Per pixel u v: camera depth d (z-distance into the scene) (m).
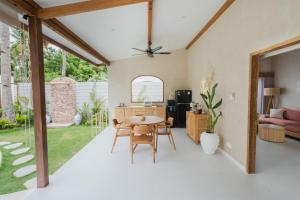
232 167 3.21
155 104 6.94
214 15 4.11
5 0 1.95
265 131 4.89
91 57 6.19
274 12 2.33
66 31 3.47
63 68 11.06
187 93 6.46
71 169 3.15
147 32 4.64
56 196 2.36
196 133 4.54
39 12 2.46
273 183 2.65
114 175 2.92
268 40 2.45
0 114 6.61
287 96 6.02
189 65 6.66
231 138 3.53
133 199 2.29
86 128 6.60
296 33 2.01
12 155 3.83
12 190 2.51
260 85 6.65
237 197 2.32
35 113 2.51
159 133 4.17
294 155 3.80
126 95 7.05
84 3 2.53
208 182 2.69
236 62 3.30
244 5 3.01
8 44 6.40
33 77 2.48
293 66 5.78
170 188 2.54
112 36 4.45
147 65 6.98
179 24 4.51
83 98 7.91
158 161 3.49
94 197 2.33
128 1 2.68
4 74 6.45
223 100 3.86
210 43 4.55
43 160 2.56
